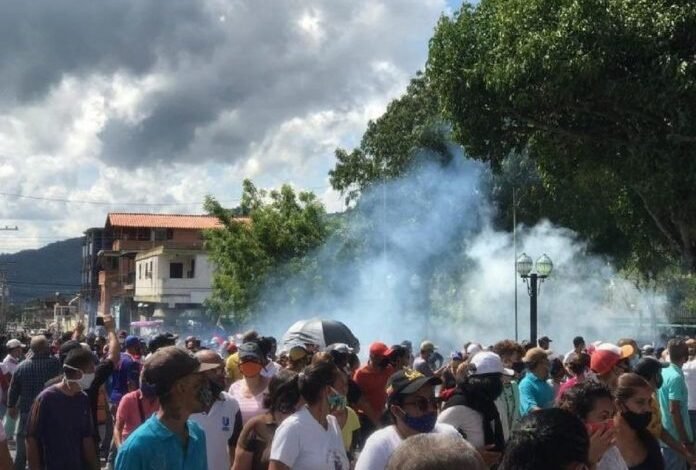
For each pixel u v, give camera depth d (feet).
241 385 27.58
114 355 34.91
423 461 8.39
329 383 20.53
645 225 76.64
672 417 33.47
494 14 66.39
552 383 40.65
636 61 61.05
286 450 20.01
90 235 327.47
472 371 23.72
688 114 58.75
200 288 218.18
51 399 26.18
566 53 59.77
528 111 66.18
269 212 148.15
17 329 394.73
